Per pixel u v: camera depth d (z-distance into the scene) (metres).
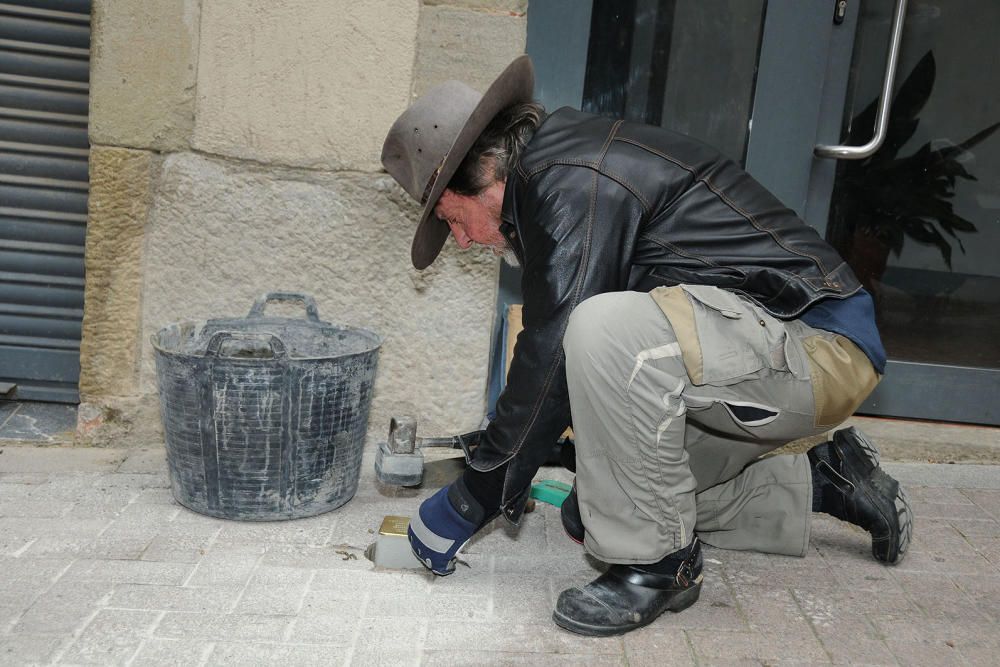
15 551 2.27
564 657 1.92
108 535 2.38
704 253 1.91
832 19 3.07
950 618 2.15
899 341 3.47
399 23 2.80
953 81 3.24
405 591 2.17
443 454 3.05
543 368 1.83
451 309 3.01
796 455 2.42
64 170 3.20
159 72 2.79
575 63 3.08
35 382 3.35
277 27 2.78
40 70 3.12
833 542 2.56
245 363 2.34
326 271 2.96
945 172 3.33
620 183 1.84
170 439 2.48
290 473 2.47
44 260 3.26
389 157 2.10
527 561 2.36
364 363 2.52
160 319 2.96
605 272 1.83
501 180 1.92
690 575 2.06
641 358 1.83
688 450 2.18
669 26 3.10
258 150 2.86
